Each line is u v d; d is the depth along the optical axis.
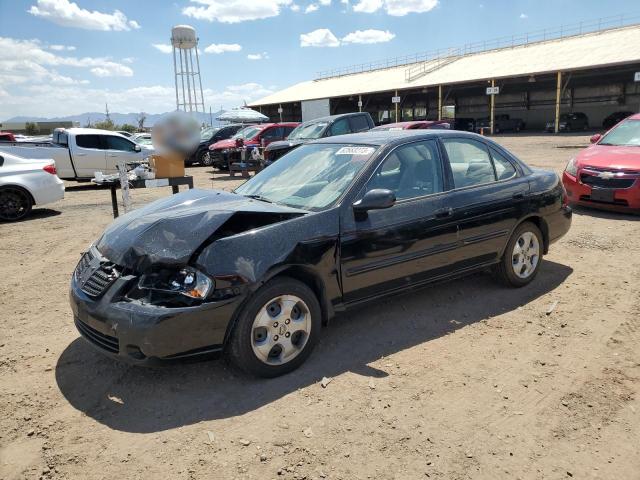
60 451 2.78
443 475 2.54
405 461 2.64
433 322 4.30
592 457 2.65
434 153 4.36
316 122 13.37
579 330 4.10
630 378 3.38
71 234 8.29
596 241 6.68
